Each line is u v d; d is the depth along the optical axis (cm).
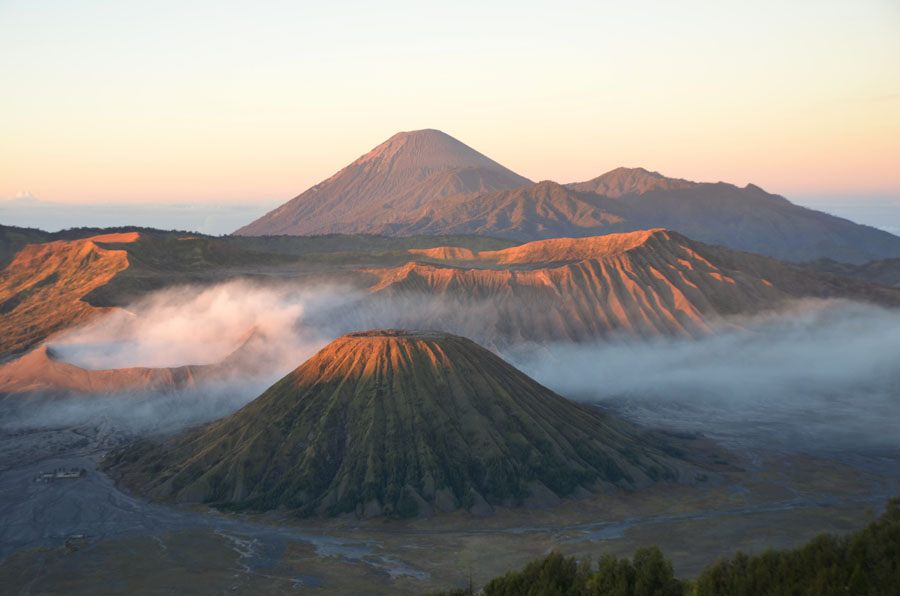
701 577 5319
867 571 4906
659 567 5412
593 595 5400
